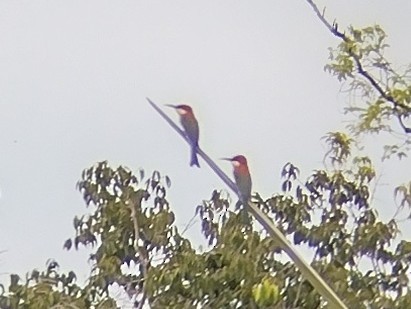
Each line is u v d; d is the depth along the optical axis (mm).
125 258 12898
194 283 11312
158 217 13180
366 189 13250
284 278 10945
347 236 12609
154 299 11625
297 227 12508
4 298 11914
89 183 13539
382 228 12648
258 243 11461
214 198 12953
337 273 11445
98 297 12539
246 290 10883
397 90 13227
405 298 12094
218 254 11398
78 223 13289
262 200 12242
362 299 11773
